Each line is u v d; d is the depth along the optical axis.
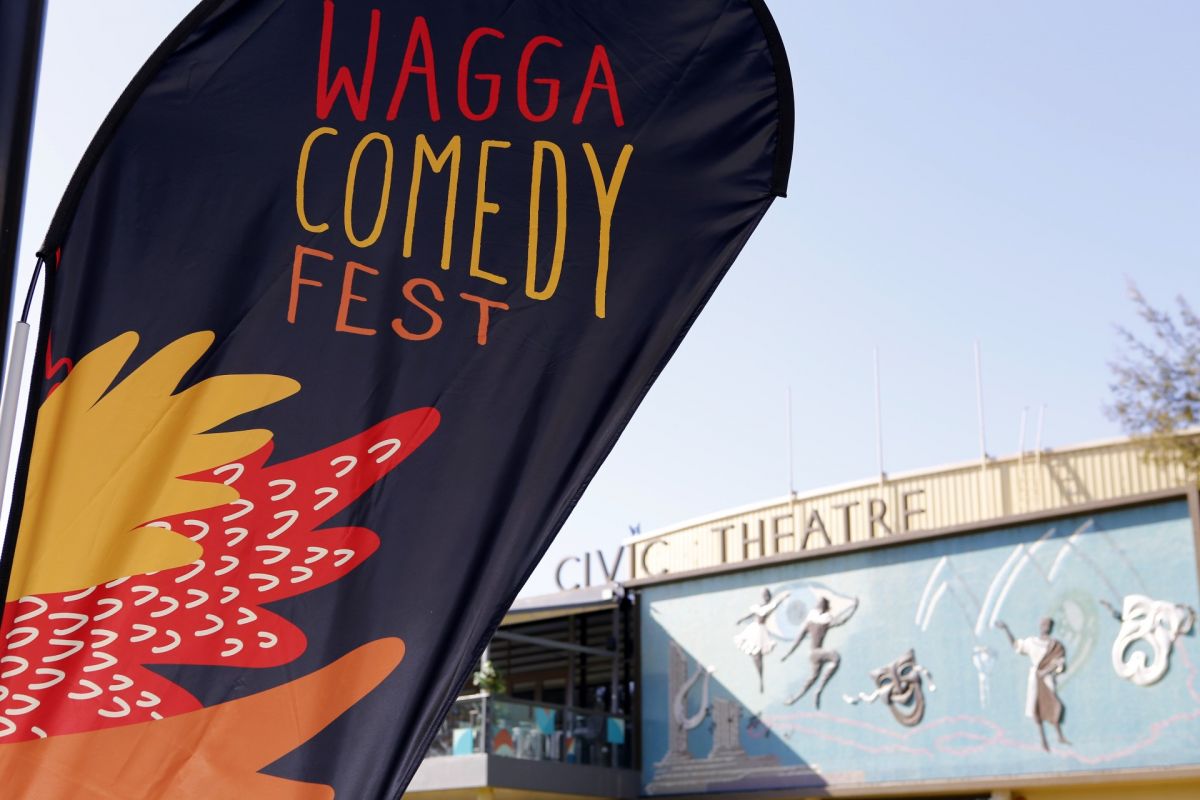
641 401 4.24
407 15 4.46
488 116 4.44
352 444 4.01
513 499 4.05
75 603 3.67
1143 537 21.64
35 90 3.60
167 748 3.63
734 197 4.52
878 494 27.41
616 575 31.12
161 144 4.10
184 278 4.00
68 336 3.86
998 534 23.14
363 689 3.77
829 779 23.84
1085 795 21.75
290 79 4.27
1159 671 21.00
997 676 22.58
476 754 22.97
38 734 3.57
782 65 4.62
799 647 24.86
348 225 4.21
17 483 3.69
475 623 3.89
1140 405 24.20
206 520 3.83
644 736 26.25
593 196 4.44
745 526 29.06
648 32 4.62
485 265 4.29
